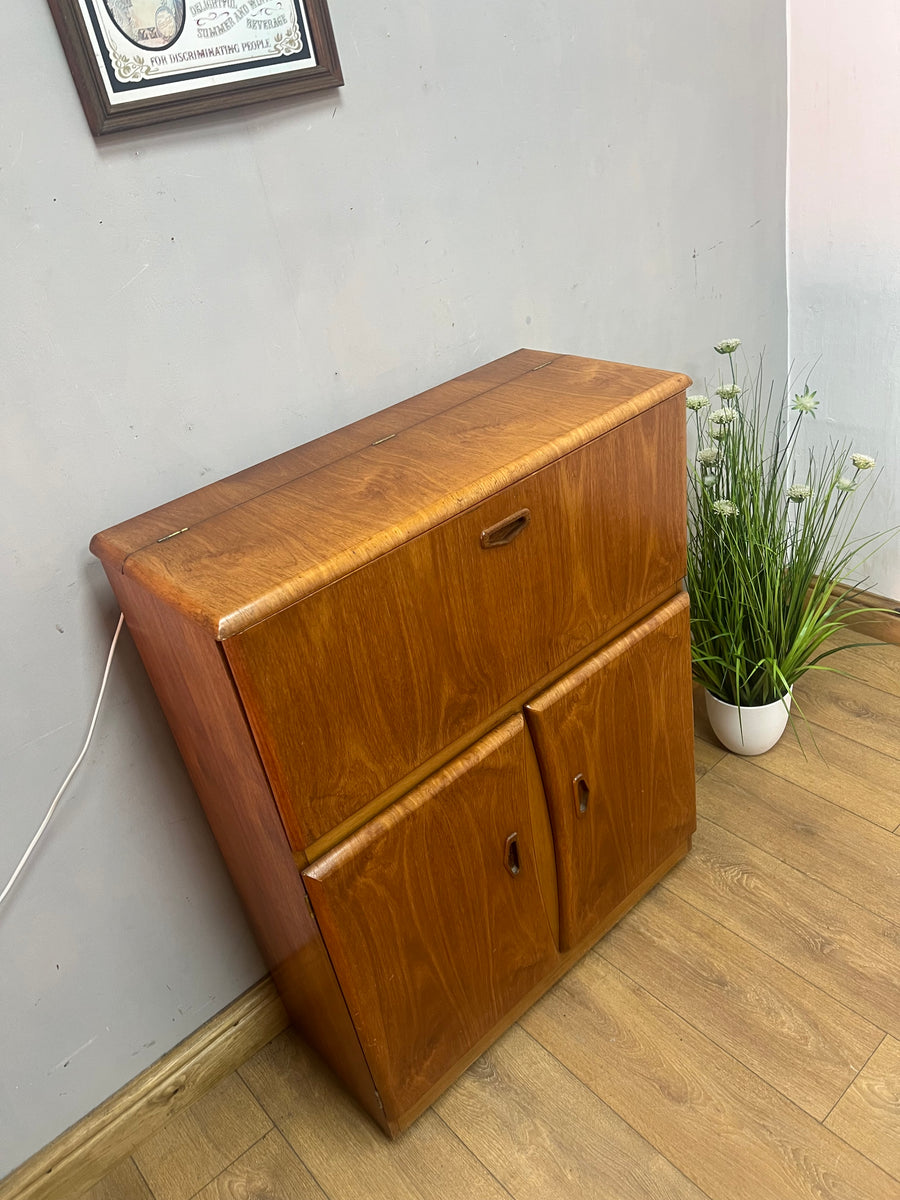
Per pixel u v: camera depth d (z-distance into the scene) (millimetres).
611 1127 1334
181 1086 1469
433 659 1103
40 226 1021
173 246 1123
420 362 1431
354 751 1064
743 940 1549
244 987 1537
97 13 985
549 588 1212
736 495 1700
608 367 1358
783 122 1842
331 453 1250
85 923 1308
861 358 1954
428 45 1272
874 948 1500
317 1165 1364
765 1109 1318
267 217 1192
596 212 1582
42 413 1079
